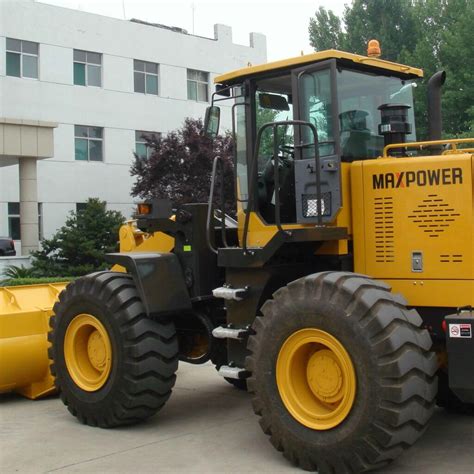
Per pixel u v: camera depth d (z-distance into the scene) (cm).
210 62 3031
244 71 560
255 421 603
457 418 590
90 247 2075
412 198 490
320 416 464
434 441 527
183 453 515
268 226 546
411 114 598
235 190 579
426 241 485
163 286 593
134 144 2788
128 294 584
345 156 521
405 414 427
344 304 448
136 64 2808
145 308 574
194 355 649
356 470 442
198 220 612
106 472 477
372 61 538
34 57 2536
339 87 526
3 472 481
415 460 484
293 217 547
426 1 3288
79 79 2648
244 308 548
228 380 736
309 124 500
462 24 2762
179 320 654
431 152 569
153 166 2127
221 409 649
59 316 632
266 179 561
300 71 525
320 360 475
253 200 552
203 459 500
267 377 487
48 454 520
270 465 483
